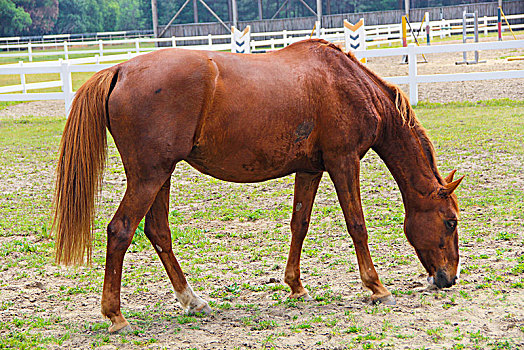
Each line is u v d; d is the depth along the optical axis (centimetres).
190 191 857
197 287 502
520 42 1454
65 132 394
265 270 544
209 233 664
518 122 1204
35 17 7419
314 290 487
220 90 396
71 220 386
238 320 423
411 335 381
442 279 445
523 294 449
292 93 413
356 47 1537
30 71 1599
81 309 457
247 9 4984
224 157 411
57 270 554
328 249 595
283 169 432
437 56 2733
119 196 838
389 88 456
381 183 851
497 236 595
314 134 427
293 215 467
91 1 8250
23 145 1241
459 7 3875
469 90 1694
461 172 869
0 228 685
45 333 403
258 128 407
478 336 375
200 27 3975
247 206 770
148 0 8444
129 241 393
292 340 379
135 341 383
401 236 622
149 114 386
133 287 508
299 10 5000
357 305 443
